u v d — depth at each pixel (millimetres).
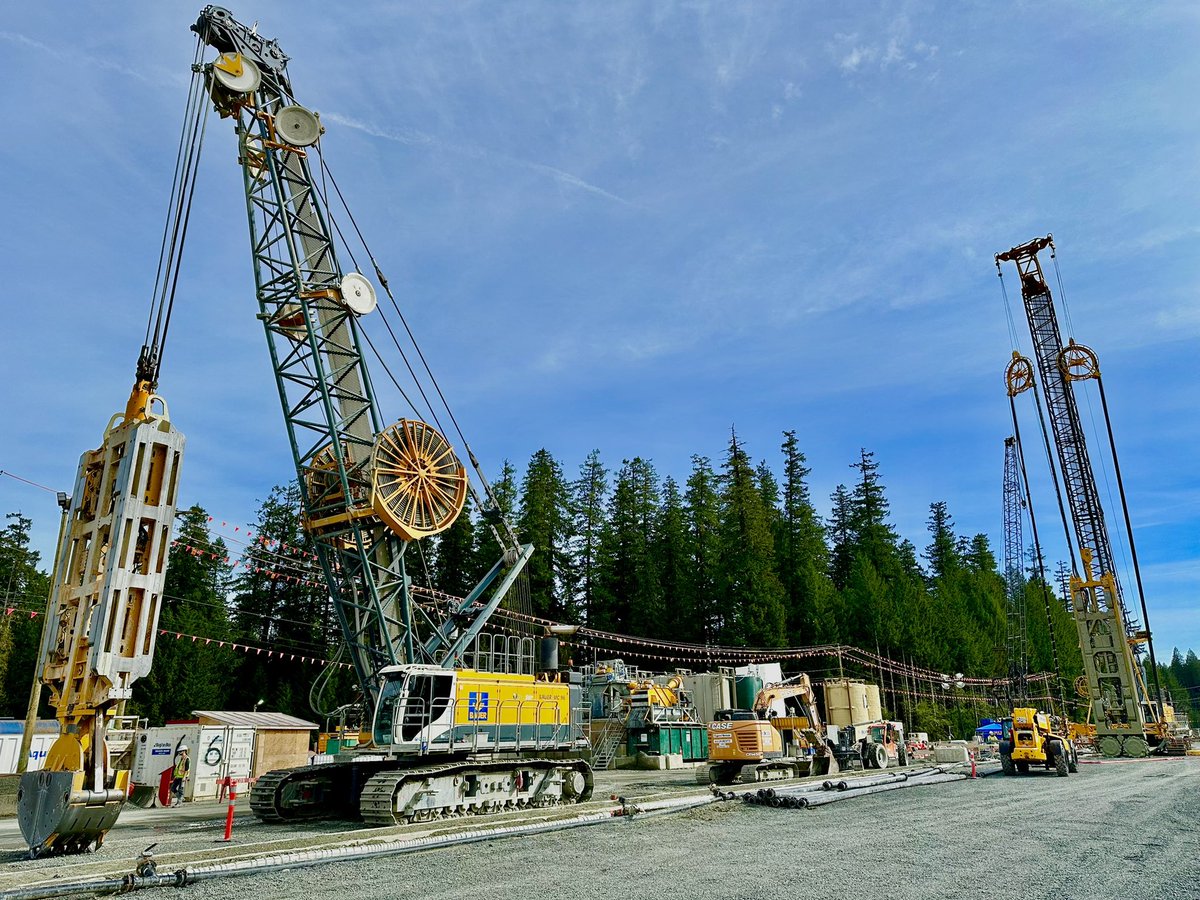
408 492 25906
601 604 61188
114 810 12883
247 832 16078
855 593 64875
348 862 11867
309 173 27969
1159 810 17562
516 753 19406
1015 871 10930
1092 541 45469
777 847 13109
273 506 58781
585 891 9727
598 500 64562
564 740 20641
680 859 11992
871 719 48906
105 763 12992
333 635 53094
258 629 54188
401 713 17750
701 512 62969
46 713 48469
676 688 42625
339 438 25438
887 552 73562
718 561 61406
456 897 9445
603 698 40594
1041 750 28344
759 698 30297
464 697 18797
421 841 12992
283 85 28094
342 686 51219
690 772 35406
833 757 29938
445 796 17359
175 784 25781
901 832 14711
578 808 17641
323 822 17875
